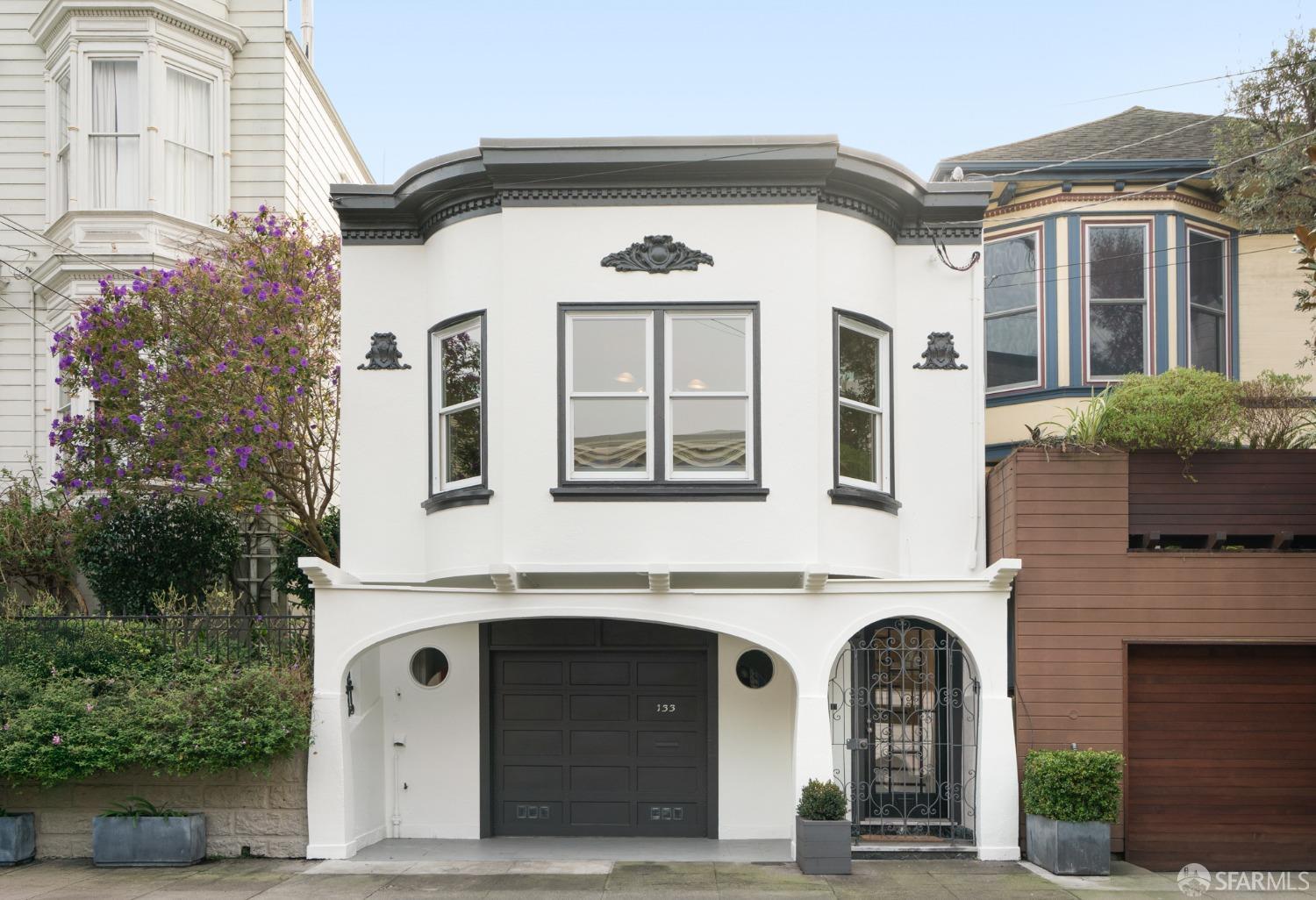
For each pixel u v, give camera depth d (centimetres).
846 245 1220
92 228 1577
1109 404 1186
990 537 1295
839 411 1200
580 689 1293
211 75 1673
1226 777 1174
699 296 1177
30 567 1445
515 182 1189
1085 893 995
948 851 1134
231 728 1097
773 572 1146
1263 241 1569
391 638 1164
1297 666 1187
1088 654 1155
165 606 1320
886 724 1238
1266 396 1224
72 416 1502
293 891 1009
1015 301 1551
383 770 1277
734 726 1270
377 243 1304
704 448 1168
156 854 1112
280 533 1521
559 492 1153
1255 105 1388
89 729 1103
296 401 1392
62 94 1662
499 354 1188
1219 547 1180
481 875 1077
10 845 1118
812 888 1016
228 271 1423
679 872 1085
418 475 1278
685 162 1167
